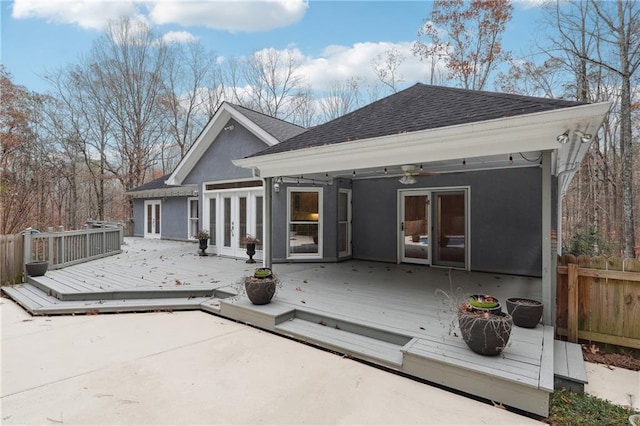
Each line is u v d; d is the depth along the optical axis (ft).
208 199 36.86
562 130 12.00
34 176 40.24
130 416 8.88
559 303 14.47
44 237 26.14
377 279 23.00
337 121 22.16
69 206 67.00
